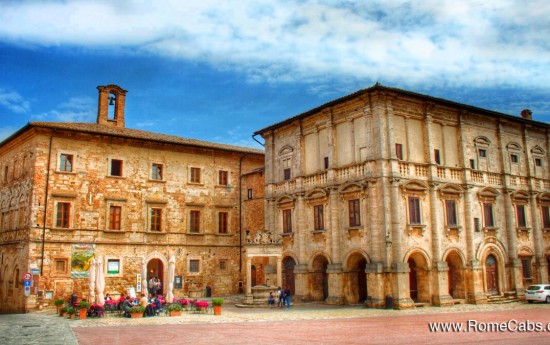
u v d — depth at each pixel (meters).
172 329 24.81
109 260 45.06
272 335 22.11
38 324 27.94
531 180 47.16
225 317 31.27
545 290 40.78
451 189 40.84
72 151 44.84
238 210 53.56
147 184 48.22
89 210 44.81
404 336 21.27
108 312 34.38
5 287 46.06
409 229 37.81
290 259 46.03
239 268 52.56
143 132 51.56
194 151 51.50
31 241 41.72
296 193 44.78
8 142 48.44
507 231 44.25
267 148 49.75
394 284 36.28
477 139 44.19
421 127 41.25
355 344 19.05
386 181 37.81
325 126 43.47
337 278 40.09
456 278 40.97
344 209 40.62
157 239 47.94
